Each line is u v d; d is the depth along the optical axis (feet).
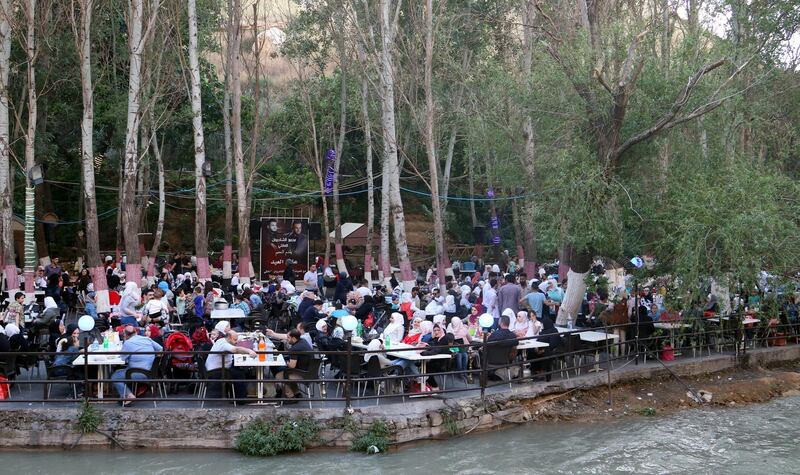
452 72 120.67
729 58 63.16
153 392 43.68
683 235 55.72
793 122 83.56
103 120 114.21
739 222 53.36
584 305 73.92
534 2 68.44
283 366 43.83
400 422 43.96
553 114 65.77
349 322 43.65
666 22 74.74
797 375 63.10
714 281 60.18
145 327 52.90
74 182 133.80
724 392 57.31
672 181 60.54
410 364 47.60
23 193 121.60
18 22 86.89
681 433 48.47
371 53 96.17
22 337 47.70
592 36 63.67
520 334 53.88
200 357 43.52
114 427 41.73
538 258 131.75
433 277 106.52
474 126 100.32
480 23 128.16
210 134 150.61
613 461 42.70
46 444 41.42
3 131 80.28
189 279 83.76
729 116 65.36
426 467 40.50
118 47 120.47
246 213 101.24
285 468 39.73
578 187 57.72
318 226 119.44
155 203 145.89
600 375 55.21
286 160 159.02
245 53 155.74
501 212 163.63
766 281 61.52
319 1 126.93
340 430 42.86
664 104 61.41
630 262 63.57
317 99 144.97
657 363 59.82
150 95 104.68
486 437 46.55
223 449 41.98
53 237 133.28
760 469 41.73
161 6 93.45
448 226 153.28
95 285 70.74
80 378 45.21
